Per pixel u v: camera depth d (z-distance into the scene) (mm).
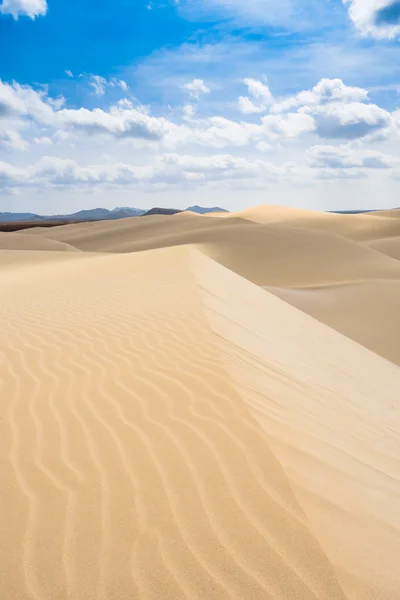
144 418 4184
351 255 38250
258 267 35344
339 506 3031
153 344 6359
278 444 3717
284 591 2340
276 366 6203
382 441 4801
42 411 4457
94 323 7895
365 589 2352
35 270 24031
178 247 24531
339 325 18766
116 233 74500
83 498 3111
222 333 6930
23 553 2648
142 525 2834
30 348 6621
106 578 2461
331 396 5840
